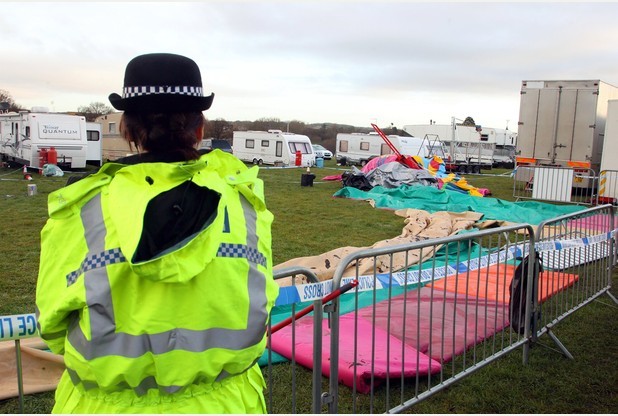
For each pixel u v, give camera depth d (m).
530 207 14.28
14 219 11.29
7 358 3.75
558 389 4.16
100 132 26.67
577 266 5.87
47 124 23.20
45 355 3.84
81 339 1.42
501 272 6.89
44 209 12.75
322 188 19.81
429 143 37.97
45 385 3.80
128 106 1.59
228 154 1.72
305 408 3.76
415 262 7.51
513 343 4.54
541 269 5.07
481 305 5.61
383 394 3.95
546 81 19.09
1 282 6.55
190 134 1.63
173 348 1.43
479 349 4.71
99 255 1.42
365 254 3.24
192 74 1.63
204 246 1.42
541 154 19.36
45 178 21.34
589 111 18.31
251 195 1.67
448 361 4.41
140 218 1.38
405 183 18.17
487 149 41.78
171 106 1.58
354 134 40.47
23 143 24.02
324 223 11.67
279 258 8.31
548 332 4.81
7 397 3.69
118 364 1.41
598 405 3.94
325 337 4.32
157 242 1.39
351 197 16.62
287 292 3.05
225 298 1.48
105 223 1.44
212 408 1.56
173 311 1.43
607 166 16.56
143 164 1.47
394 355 4.21
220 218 1.47
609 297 6.44
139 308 1.42
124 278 1.42
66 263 1.46
